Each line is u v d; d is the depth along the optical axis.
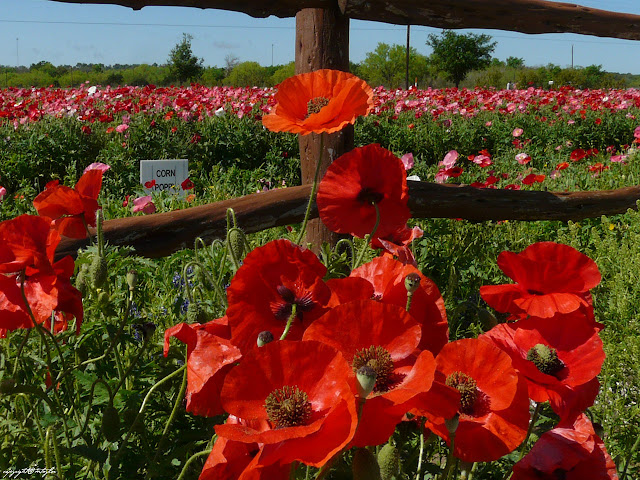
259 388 1.03
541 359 1.29
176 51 46.25
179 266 3.46
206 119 10.88
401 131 12.94
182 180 6.26
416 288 1.26
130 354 2.04
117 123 10.97
